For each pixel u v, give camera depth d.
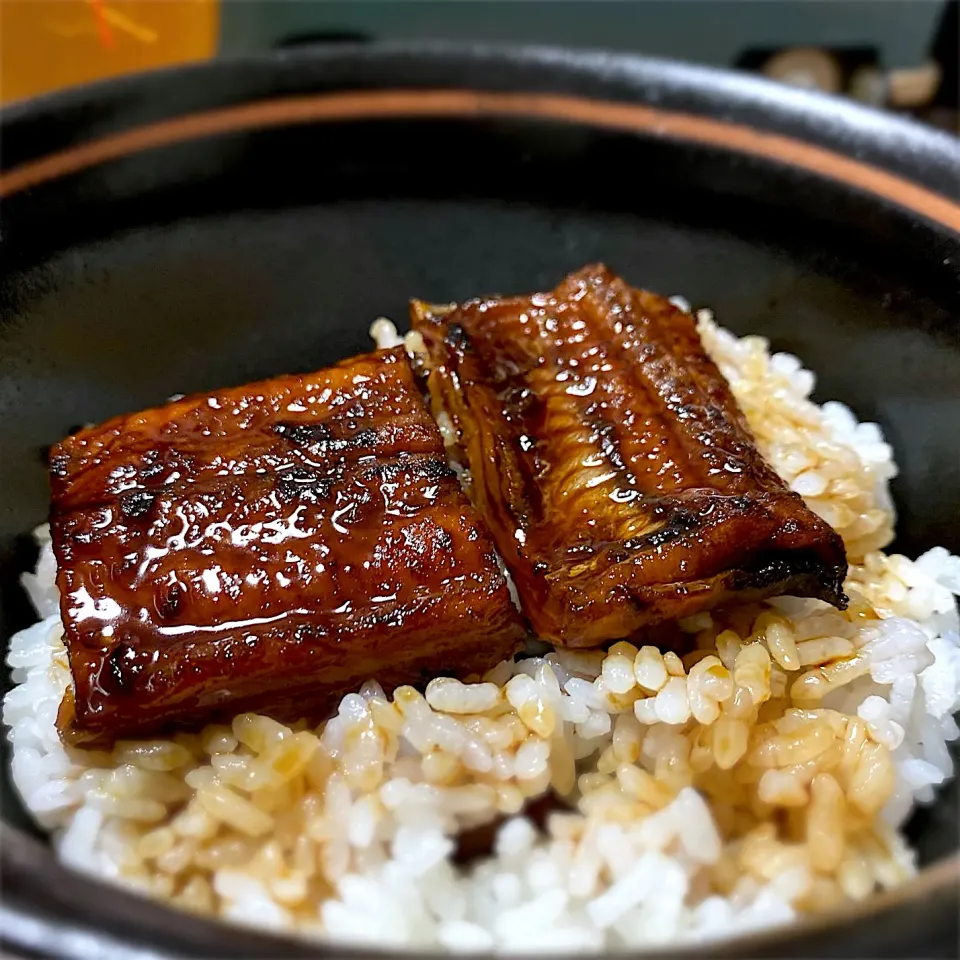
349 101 0.25
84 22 0.28
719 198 0.25
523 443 0.21
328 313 0.25
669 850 0.18
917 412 0.22
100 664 0.17
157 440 0.19
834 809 0.18
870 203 0.23
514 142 0.25
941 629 0.21
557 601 0.19
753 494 0.19
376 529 0.18
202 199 0.24
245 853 0.18
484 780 0.19
